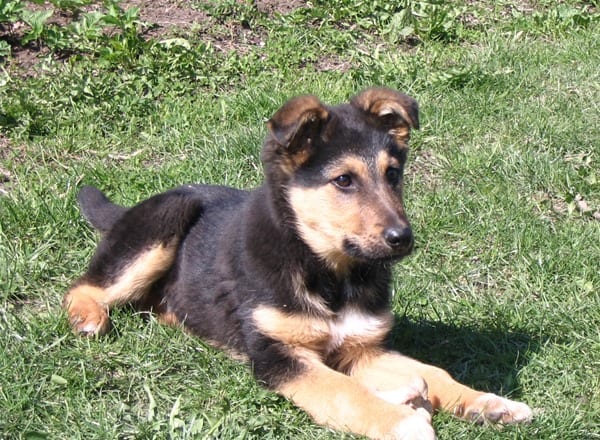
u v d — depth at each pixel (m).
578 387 4.98
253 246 4.89
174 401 4.71
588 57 9.59
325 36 9.34
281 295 4.77
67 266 5.96
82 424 4.46
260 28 9.38
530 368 5.14
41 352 4.96
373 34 9.70
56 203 6.37
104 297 5.48
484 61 9.20
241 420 4.55
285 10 9.77
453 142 7.79
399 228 4.52
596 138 7.95
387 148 4.88
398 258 4.58
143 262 5.45
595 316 5.65
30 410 4.55
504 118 8.23
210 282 5.18
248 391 4.73
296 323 4.76
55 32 8.52
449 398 4.64
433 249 6.38
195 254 5.37
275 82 8.38
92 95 7.83
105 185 6.83
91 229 6.27
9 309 5.46
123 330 5.27
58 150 7.22
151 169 7.04
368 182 4.72
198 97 8.13
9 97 7.66
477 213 6.79
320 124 4.82
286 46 8.99
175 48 8.54
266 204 4.92
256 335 4.79
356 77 8.63
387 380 4.81
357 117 4.93
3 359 4.82
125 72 8.29
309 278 4.80
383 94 5.01
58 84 7.84
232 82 8.42
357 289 4.93
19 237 6.12
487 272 6.20
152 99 7.98
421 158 7.57
